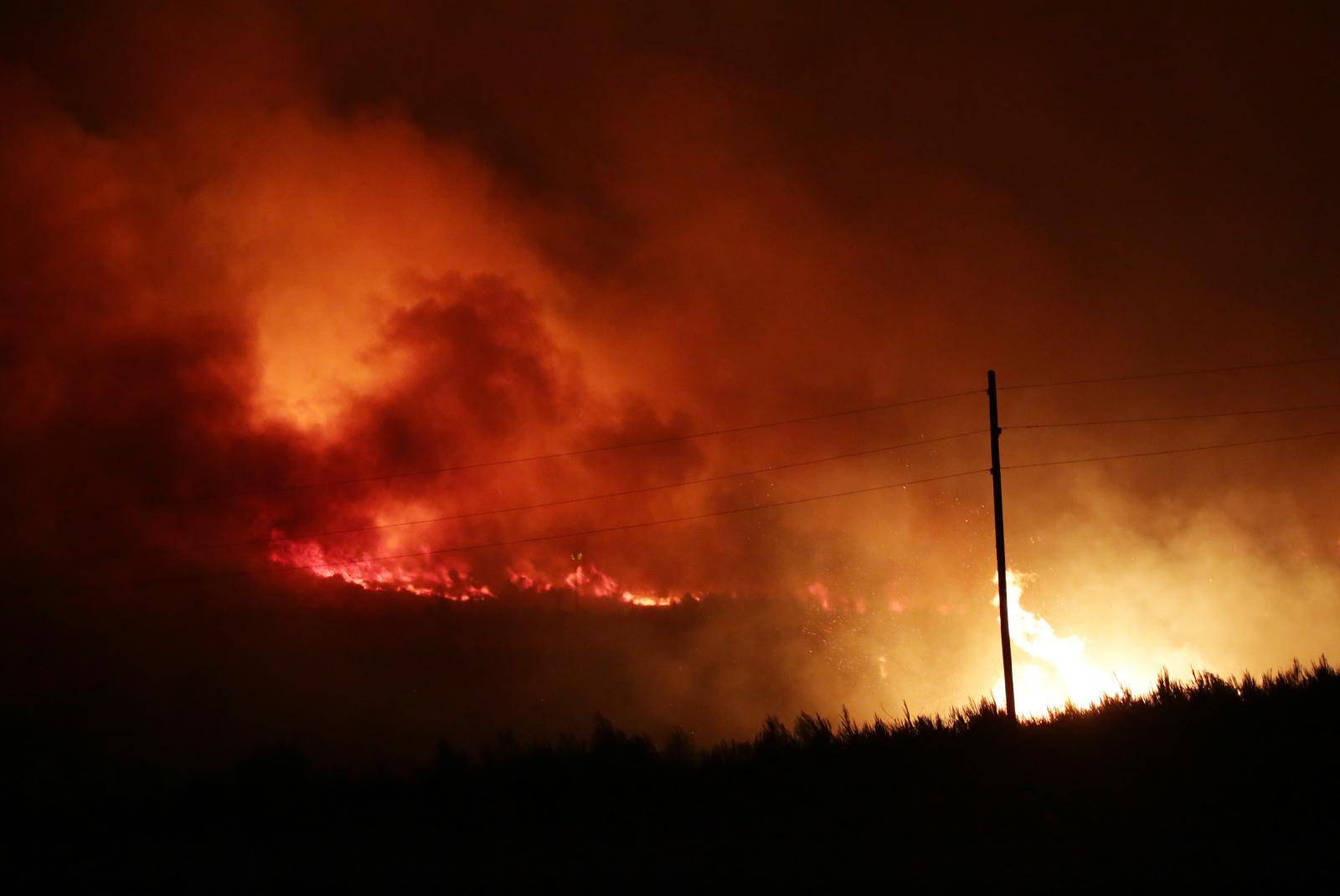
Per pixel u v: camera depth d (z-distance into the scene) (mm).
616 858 10938
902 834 11133
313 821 14102
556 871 10555
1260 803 11094
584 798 14570
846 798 13148
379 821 13945
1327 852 9602
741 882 9711
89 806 15617
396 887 10305
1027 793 12406
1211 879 9023
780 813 12695
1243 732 13930
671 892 9555
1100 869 9445
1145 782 12273
